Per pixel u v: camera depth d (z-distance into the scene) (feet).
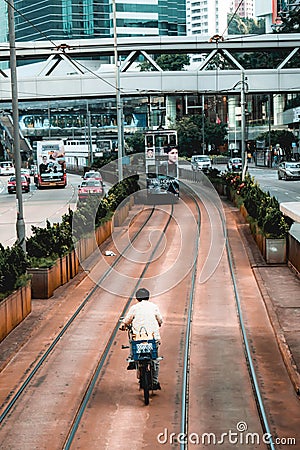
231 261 98.43
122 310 71.20
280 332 59.52
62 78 181.47
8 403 43.42
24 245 78.84
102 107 320.50
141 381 44.11
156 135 180.34
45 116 376.27
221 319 66.69
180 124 350.64
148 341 43.88
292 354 52.80
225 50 182.70
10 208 189.67
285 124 352.08
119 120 161.89
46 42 178.29
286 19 318.65
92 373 49.62
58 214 168.45
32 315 66.80
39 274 74.28
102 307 72.54
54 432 38.65
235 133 398.42
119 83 171.12
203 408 42.09
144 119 343.87
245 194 154.30
